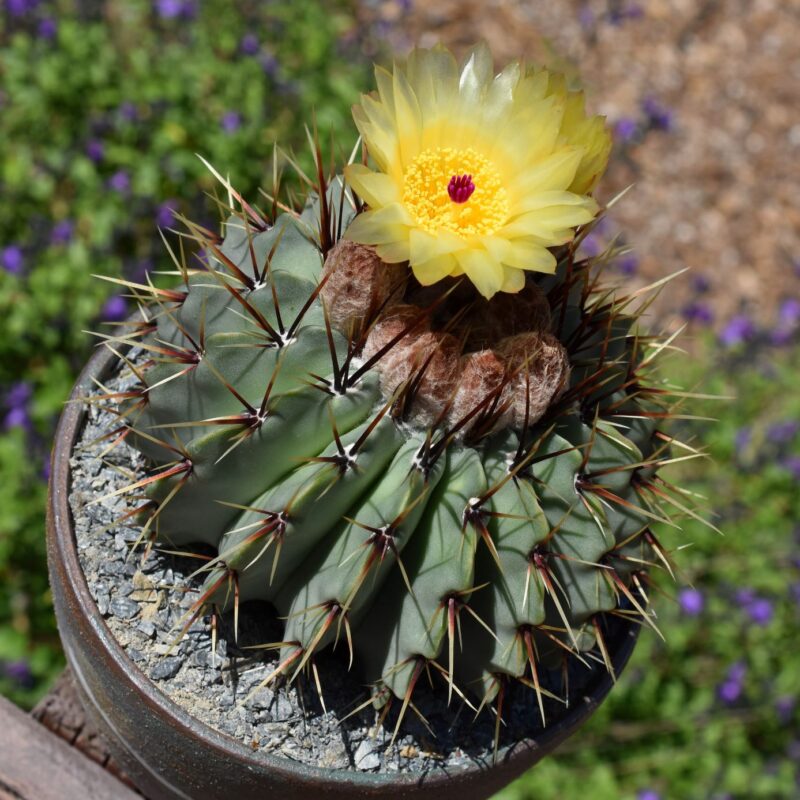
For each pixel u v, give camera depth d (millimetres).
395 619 578
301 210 621
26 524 874
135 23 1160
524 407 574
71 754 652
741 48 1541
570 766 937
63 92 1060
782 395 1161
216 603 593
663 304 1308
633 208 1376
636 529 598
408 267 574
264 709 593
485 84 576
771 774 978
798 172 1453
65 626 613
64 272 962
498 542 572
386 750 593
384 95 569
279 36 1205
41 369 960
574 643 580
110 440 628
